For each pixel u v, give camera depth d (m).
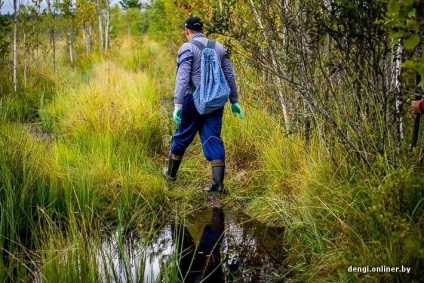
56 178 4.32
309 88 3.93
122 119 6.05
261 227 4.10
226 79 4.70
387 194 2.95
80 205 4.23
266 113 5.55
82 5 12.69
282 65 4.54
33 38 9.98
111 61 12.40
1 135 4.62
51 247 3.19
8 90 8.26
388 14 2.67
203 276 3.37
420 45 3.14
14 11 8.16
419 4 2.82
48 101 8.21
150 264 3.48
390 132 3.51
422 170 3.23
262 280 3.27
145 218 4.25
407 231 2.58
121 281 3.19
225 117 6.08
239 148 5.47
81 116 6.38
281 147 4.75
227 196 4.76
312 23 3.66
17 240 3.68
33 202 4.14
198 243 3.86
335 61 3.83
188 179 5.23
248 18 5.03
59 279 2.94
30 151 4.47
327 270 3.05
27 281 3.01
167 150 6.21
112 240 3.87
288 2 4.25
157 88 9.64
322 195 3.55
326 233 3.35
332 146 4.09
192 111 4.65
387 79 3.68
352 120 3.69
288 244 3.69
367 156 3.57
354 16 3.37
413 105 2.99
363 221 2.98
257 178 4.84
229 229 4.09
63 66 12.11
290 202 4.03
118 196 4.44
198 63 4.51
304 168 4.20
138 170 5.02
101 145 5.42
